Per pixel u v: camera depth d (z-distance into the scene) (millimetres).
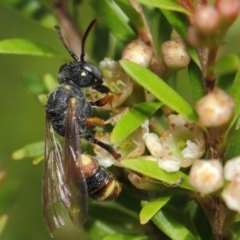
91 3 117
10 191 121
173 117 110
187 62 111
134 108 108
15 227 147
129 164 107
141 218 105
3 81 160
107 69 118
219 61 99
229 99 101
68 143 122
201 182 102
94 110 126
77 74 123
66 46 123
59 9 126
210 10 100
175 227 110
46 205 122
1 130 157
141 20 114
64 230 149
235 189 101
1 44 113
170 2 104
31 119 157
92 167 121
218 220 109
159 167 107
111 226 121
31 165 152
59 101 124
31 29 168
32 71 161
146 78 103
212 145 106
